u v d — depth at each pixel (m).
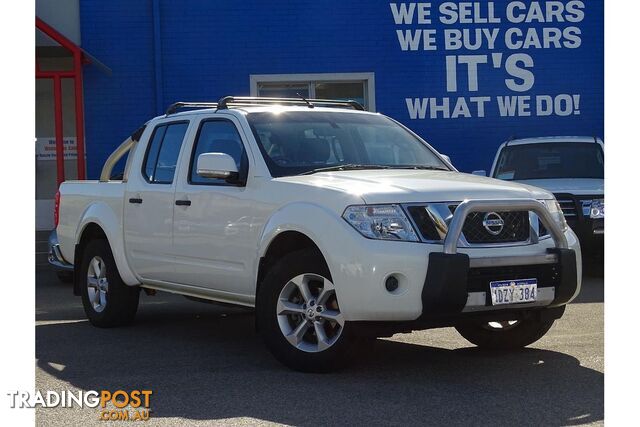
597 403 6.20
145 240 9.10
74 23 20.31
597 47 21.38
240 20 20.58
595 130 21.41
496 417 5.88
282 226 7.25
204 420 5.91
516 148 14.91
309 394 6.50
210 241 8.16
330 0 20.70
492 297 6.82
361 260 6.67
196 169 8.55
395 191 6.89
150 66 20.44
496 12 21.12
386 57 20.86
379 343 8.52
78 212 10.25
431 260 6.61
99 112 20.41
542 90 21.30
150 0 20.39
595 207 13.07
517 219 7.11
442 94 21.02
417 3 20.88
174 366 7.66
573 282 7.18
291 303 7.24
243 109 8.41
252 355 8.09
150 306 11.81
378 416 5.92
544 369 7.29
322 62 20.73
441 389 6.64
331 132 8.37
